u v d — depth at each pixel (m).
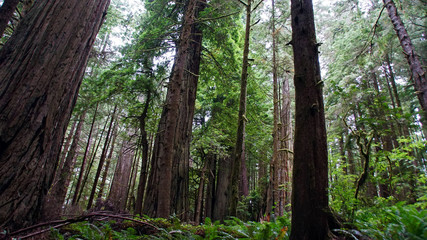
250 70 11.98
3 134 2.56
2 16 3.21
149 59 10.69
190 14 6.57
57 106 3.13
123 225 4.28
